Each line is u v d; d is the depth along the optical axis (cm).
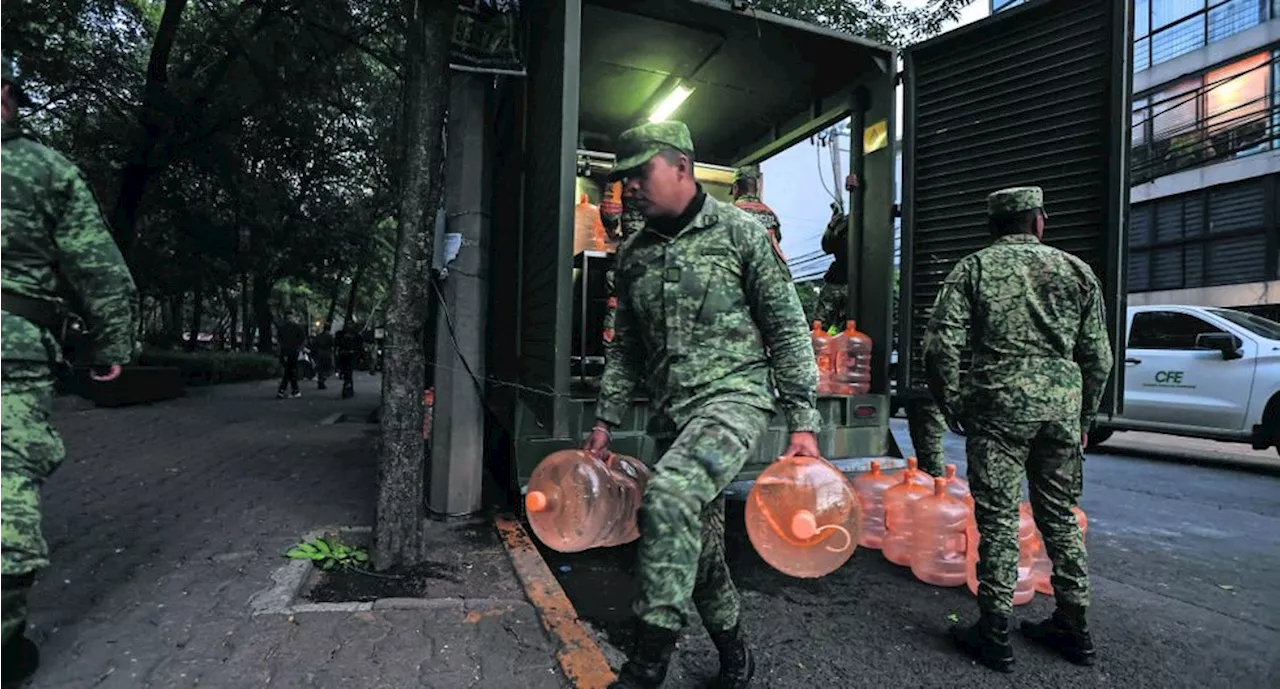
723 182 691
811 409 225
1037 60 429
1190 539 487
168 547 375
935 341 295
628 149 229
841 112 552
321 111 1298
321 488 523
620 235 525
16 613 215
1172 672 280
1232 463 854
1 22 875
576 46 382
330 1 938
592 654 264
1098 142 403
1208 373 809
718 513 236
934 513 374
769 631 314
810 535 231
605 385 260
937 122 475
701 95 591
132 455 653
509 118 526
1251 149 1441
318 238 1549
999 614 278
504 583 337
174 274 1516
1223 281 1491
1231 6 1502
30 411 220
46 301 226
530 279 454
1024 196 296
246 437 795
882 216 499
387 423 353
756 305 230
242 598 308
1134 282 1670
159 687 236
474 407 458
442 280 442
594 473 273
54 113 1138
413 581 336
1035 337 282
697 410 221
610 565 405
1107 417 399
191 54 1226
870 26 789
